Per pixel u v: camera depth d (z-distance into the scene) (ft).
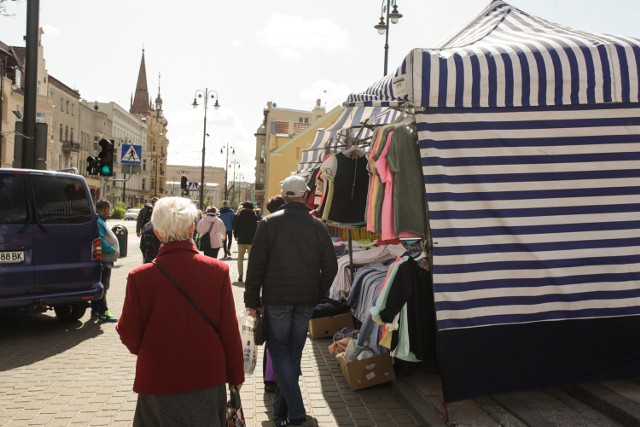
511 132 13.37
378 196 14.94
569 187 13.61
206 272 8.74
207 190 404.57
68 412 14.33
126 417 14.05
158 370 8.29
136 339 8.41
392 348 14.80
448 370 12.86
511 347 13.28
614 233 13.75
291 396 12.85
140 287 8.46
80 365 18.49
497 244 13.30
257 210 60.34
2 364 18.48
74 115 204.54
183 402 8.30
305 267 13.39
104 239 24.81
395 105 14.58
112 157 44.27
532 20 17.04
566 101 13.41
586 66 13.38
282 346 13.32
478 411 13.71
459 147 13.21
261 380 17.56
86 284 23.13
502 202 13.34
